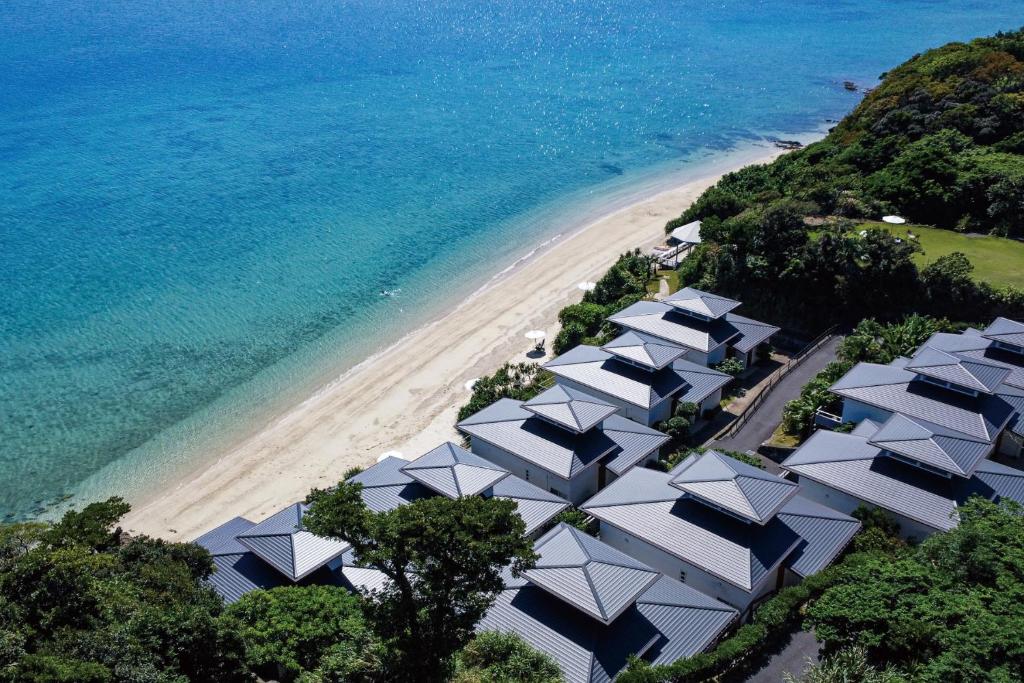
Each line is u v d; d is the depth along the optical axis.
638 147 132.25
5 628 26.23
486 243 94.88
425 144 133.38
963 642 26.91
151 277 86.38
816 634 30.50
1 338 74.38
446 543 25.77
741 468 41.75
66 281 85.38
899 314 63.94
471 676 30.34
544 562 36.12
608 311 68.88
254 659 30.91
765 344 63.28
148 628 28.23
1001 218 74.88
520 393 57.69
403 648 27.44
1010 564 30.83
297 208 105.75
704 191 105.44
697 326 60.97
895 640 28.50
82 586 29.03
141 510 52.38
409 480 46.31
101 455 58.53
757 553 38.16
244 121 145.38
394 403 62.94
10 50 199.25
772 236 69.19
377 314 78.38
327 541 39.94
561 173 119.69
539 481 49.34
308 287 84.19
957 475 40.94
